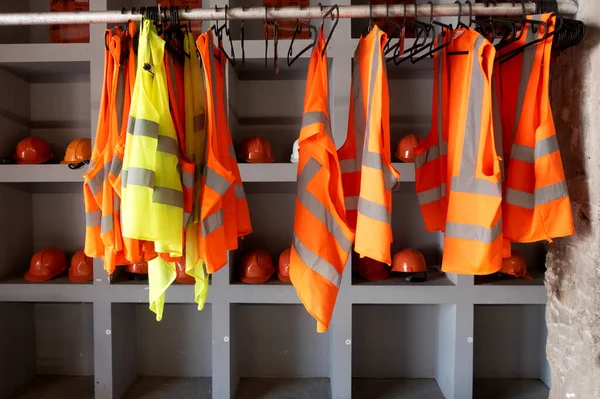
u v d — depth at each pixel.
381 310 2.24
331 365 2.02
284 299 1.88
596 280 1.21
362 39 1.24
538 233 1.17
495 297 1.84
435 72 1.34
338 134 1.83
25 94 2.19
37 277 1.96
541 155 1.15
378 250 1.06
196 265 1.27
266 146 1.96
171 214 1.07
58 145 2.24
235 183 1.37
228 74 1.88
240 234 1.38
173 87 1.20
